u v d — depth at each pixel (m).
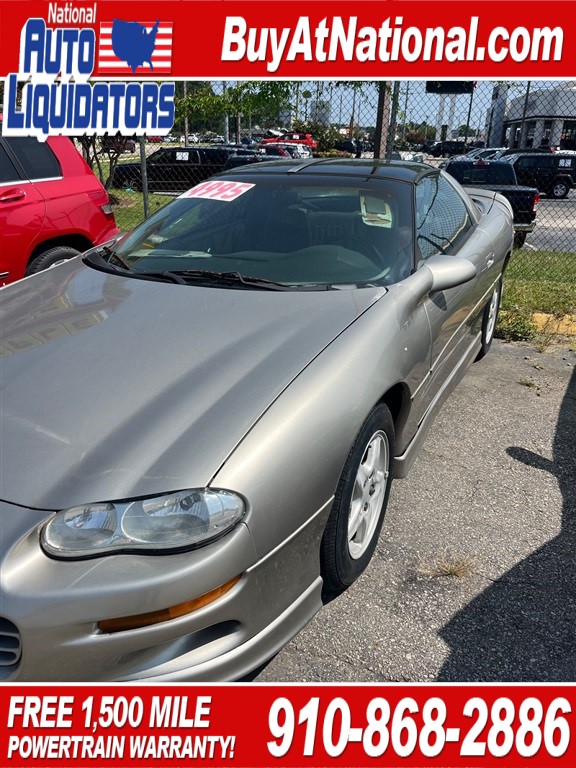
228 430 1.89
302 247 2.96
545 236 13.89
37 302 2.78
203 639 1.85
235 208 3.25
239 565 1.79
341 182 3.30
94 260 3.23
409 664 2.20
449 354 3.37
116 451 1.83
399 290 2.69
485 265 3.85
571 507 3.07
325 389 2.11
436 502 3.07
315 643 2.27
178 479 1.76
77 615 1.64
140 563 1.68
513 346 5.27
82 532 1.68
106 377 2.13
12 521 1.69
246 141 33.47
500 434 3.74
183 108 9.49
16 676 1.69
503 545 2.78
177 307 2.57
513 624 2.37
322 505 2.06
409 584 2.54
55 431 1.91
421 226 3.19
